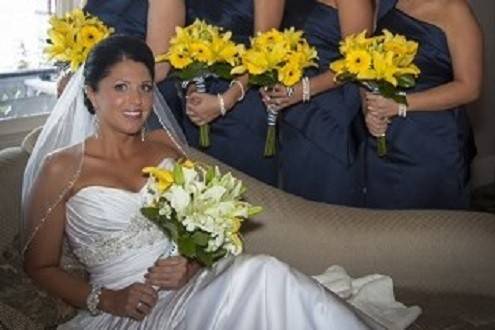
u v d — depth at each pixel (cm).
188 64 264
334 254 268
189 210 195
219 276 204
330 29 287
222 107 281
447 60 278
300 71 267
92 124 235
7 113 337
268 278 199
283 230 270
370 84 266
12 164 256
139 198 223
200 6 293
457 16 274
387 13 285
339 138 296
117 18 300
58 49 270
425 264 264
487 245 261
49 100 351
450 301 257
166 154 240
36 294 221
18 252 233
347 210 275
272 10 288
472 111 543
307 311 200
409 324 238
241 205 203
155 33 286
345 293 245
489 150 570
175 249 222
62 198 222
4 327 210
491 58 548
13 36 338
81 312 226
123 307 215
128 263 221
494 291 262
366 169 296
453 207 291
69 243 229
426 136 283
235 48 269
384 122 277
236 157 301
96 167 226
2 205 242
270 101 281
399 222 269
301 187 304
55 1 352
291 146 300
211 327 200
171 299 216
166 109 246
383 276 254
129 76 219
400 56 261
